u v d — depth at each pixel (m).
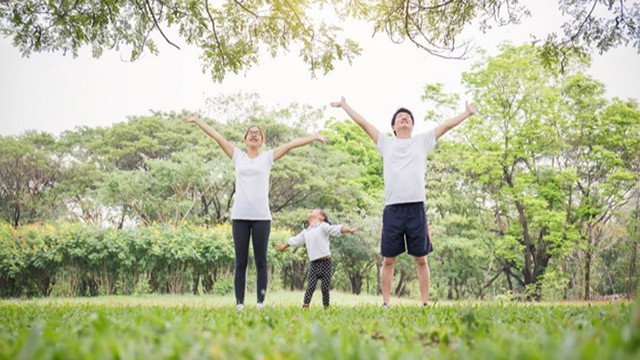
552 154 22.75
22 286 13.70
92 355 1.46
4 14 6.77
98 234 13.71
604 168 22.19
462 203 23.83
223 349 1.60
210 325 2.50
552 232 21.33
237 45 7.12
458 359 1.51
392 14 6.54
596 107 22.45
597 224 22.09
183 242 13.86
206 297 12.86
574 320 2.83
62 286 13.37
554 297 22.23
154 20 6.27
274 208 26.78
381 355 1.52
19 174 24.83
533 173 23.02
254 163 5.43
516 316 3.38
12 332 2.43
